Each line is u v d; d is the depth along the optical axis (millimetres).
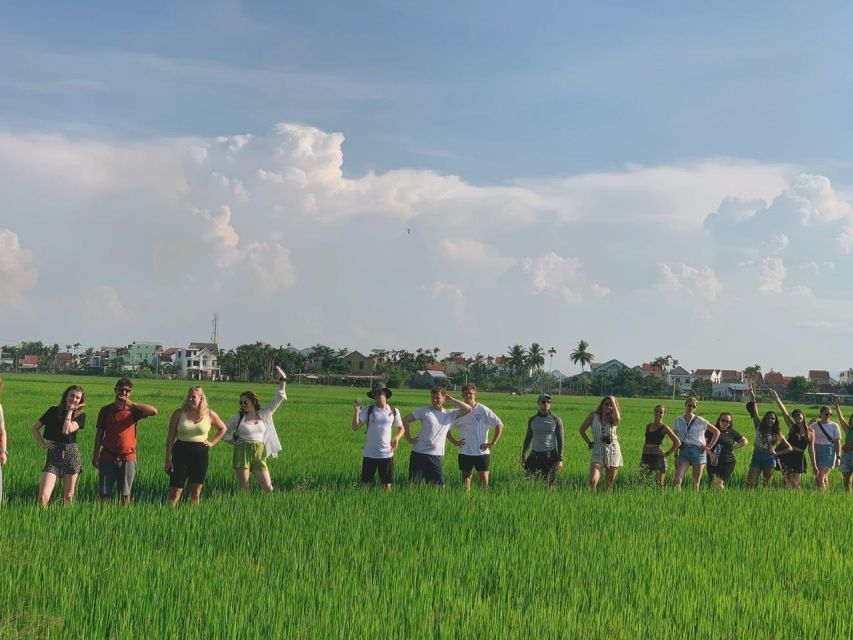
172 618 6133
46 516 9477
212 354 185000
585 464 19812
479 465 14203
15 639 5617
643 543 9602
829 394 147625
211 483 14359
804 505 13242
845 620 6906
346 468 17094
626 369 159000
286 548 8523
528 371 186000
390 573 7727
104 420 11227
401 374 154625
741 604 7219
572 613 6824
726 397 166875
